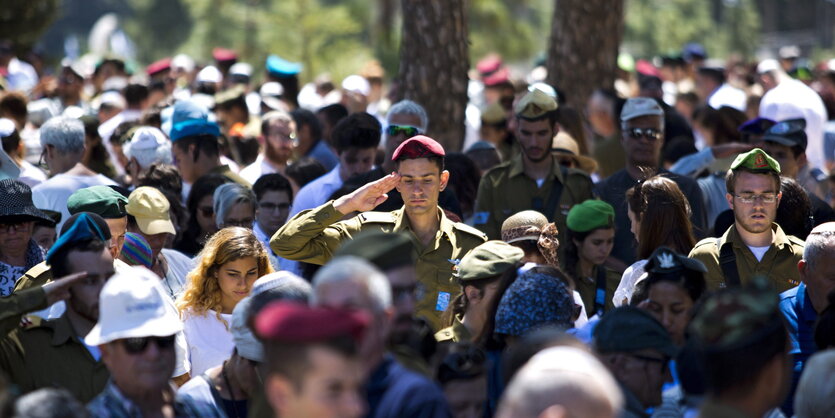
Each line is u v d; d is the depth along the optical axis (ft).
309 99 157.28
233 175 79.61
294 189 83.15
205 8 255.09
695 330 34.55
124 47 383.86
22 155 83.82
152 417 39.17
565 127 91.76
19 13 196.03
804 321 52.01
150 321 38.55
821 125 98.78
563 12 110.52
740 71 180.65
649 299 47.60
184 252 70.64
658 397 39.29
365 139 75.46
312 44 223.10
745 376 33.53
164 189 70.03
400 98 92.27
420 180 57.77
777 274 57.82
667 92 169.07
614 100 102.37
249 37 234.99
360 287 32.94
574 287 59.36
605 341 38.88
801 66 167.43
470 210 76.23
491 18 250.16
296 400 30.07
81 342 46.06
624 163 94.58
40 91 143.54
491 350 45.68
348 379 30.07
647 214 58.39
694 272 47.52
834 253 50.34
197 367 53.26
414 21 90.74
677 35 356.79
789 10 438.81
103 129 109.70
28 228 58.34
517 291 44.34
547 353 31.24
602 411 29.71
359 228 59.11
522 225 57.31
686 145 87.66
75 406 33.47
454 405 40.86
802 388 36.73
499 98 115.34
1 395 33.04
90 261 45.62
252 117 117.50
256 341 41.91
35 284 53.36
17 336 45.50
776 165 57.11
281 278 44.78
